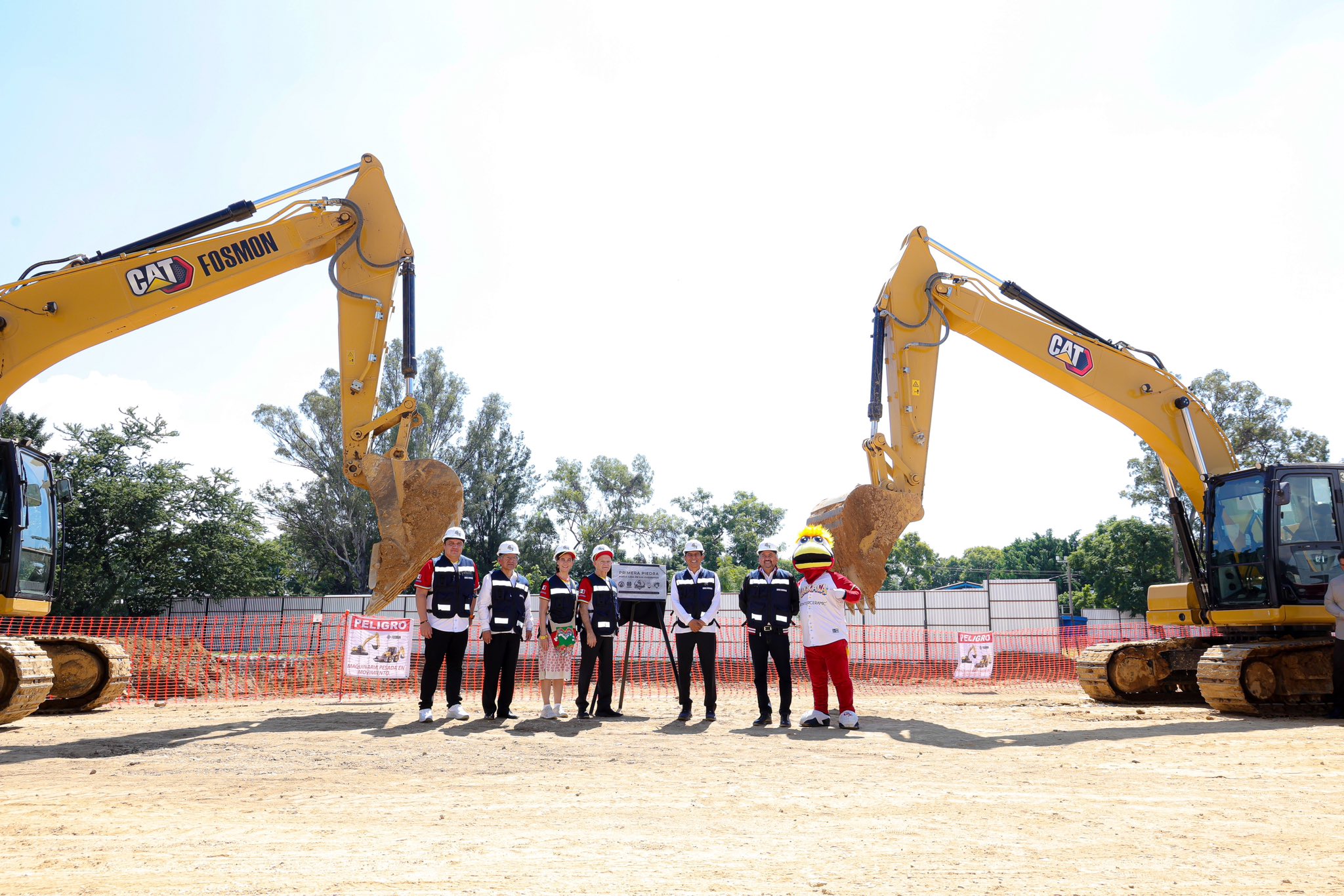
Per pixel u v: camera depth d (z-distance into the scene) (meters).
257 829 4.39
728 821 4.54
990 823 4.48
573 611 9.94
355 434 10.08
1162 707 11.30
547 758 6.79
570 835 4.23
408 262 10.74
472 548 44.91
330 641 25.47
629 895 3.24
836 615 9.05
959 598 26.64
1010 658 24.19
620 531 49.78
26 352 9.15
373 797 5.23
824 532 9.38
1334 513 10.16
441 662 9.35
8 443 10.16
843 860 3.74
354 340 10.33
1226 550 10.85
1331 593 9.37
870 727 8.91
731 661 21.62
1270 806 4.89
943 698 13.69
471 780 5.82
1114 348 11.57
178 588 33.53
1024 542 103.75
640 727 8.88
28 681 9.27
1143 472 41.03
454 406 44.78
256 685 18.56
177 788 5.57
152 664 17.52
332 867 3.65
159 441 34.94
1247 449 39.47
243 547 34.94
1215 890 3.30
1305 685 10.44
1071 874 3.52
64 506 31.77
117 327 9.45
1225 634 11.52
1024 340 11.28
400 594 9.70
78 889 3.34
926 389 11.01
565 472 50.62
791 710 10.83
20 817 4.70
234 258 9.91
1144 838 4.14
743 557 58.88
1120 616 36.31
